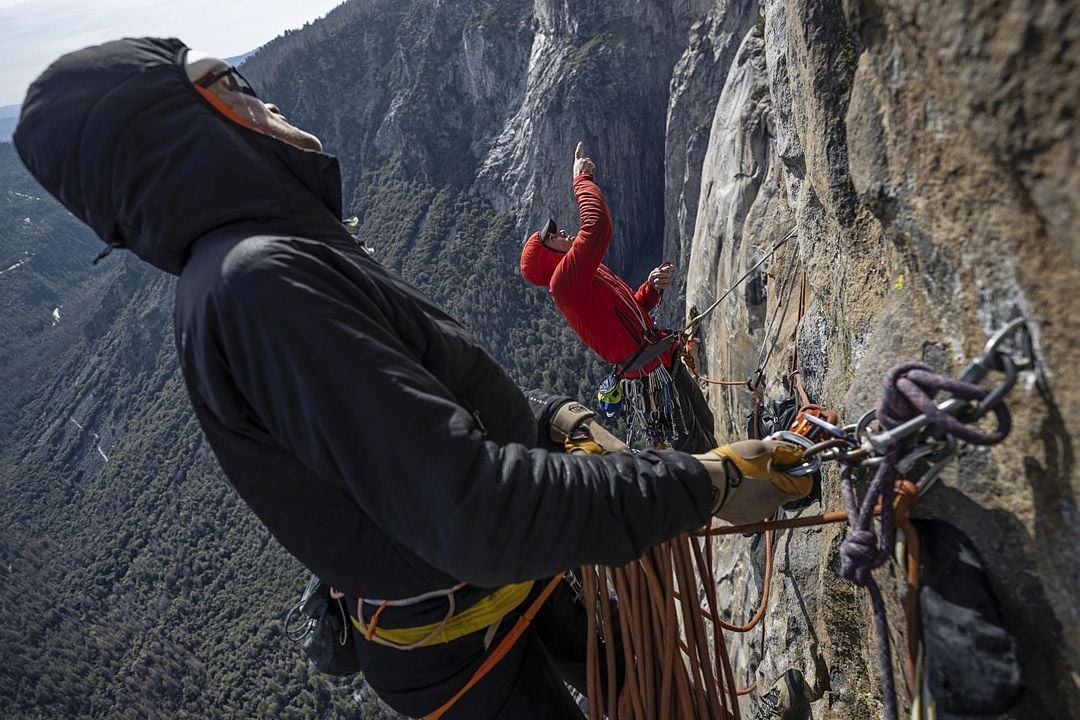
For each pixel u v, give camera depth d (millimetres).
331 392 1329
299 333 1317
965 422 1354
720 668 2283
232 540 142250
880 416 1460
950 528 1568
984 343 1465
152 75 1452
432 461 1320
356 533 1642
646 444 5707
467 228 130750
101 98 1418
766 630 5129
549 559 1389
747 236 8805
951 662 1411
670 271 5910
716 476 1604
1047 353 1249
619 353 5355
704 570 2236
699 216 13000
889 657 1424
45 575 153625
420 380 1393
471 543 1334
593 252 4840
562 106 105062
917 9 1316
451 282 127188
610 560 1436
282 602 119938
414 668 2002
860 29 1731
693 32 63438
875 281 2186
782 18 4395
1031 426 1335
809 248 3268
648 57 98312
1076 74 981
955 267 1521
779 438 1733
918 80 1491
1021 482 1392
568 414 2371
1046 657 1405
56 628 137875
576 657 2492
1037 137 1086
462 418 1390
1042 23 1008
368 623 2006
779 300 7227
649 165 104188
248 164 1481
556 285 5043
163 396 184875
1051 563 1339
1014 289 1311
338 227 1615
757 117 9703
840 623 2750
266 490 1601
